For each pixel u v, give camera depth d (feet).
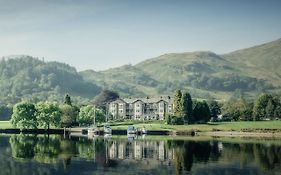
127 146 477.77
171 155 391.24
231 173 297.53
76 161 350.02
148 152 414.82
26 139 584.81
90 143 516.32
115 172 299.79
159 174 293.02
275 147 465.06
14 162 342.23
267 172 301.02
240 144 504.43
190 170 308.81
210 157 376.89
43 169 310.45
